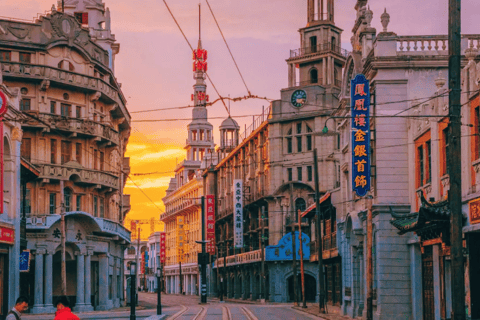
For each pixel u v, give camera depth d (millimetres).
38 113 49938
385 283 31219
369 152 31469
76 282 53094
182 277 131625
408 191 31594
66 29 53219
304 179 75000
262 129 82062
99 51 58344
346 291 40906
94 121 53969
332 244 45906
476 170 21969
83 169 53000
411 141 31000
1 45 50438
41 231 49094
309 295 72750
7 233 32438
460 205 15992
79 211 51125
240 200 87938
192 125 136875
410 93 31766
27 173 37906
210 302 78812
